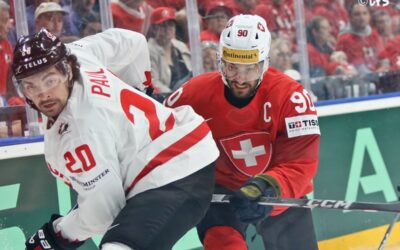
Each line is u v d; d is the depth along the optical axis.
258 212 5.85
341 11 11.19
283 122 6.23
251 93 6.23
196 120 5.41
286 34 10.66
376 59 11.48
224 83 6.24
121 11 9.30
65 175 5.07
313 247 7.04
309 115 6.21
